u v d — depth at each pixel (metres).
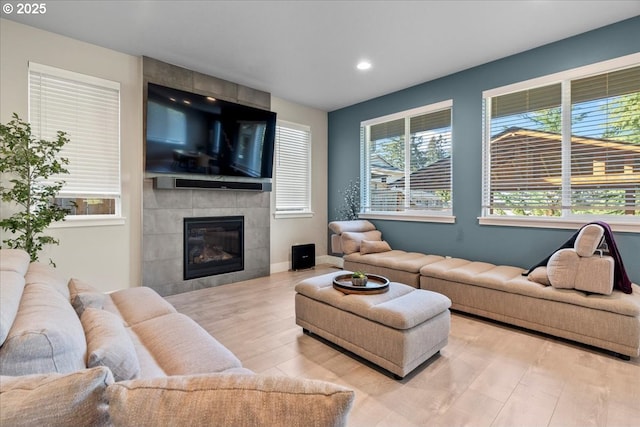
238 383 0.64
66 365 0.89
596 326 2.28
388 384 1.93
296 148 5.20
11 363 0.81
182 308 3.27
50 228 3.02
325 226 5.69
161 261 3.66
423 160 4.31
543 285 2.63
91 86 3.26
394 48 3.30
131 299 2.09
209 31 3.00
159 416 0.60
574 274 2.43
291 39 3.13
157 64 3.58
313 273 4.86
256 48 3.32
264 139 4.49
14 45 2.84
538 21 2.80
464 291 3.01
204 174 3.93
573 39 3.04
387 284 2.50
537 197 3.32
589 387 1.88
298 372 2.06
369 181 5.05
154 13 2.71
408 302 2.15
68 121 3.13
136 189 3.52
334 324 2.35
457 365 2.14
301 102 5.11
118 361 1.02
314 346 2.42
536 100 3.31
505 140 3.54
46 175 2.80
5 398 0.60
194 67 3.79
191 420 0.59
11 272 1.34
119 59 3.39
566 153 3.14
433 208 4.20
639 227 2.72
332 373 2.05
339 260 5.49
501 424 1.58
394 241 4.62
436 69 3.81
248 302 3.46
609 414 1.64
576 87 3.07
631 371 2.04
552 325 2.49
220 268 4.18
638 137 2.77
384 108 4.75
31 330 0.86
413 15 2.72
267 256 4.71
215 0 2.54
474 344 2.44
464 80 3.83
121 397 0.62
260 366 2.13
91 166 3.27
